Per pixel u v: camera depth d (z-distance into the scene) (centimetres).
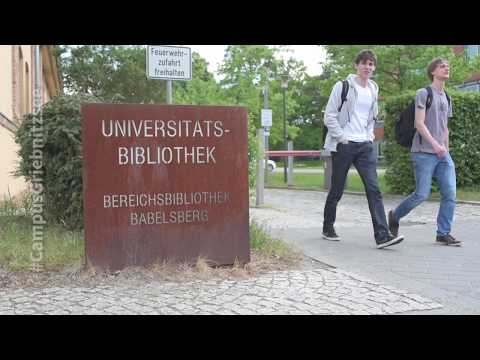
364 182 714
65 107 714
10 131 1272
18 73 1591
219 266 568
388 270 584
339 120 718
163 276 529
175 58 762
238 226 575
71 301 456
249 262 580
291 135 3500
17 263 547
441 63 712
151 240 542
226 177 569
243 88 2086
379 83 2102
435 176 734
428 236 802
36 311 432
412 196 720
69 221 712
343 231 841
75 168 699
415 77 2020
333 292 488
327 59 2191
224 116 567
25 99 1827
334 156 727
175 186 549
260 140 1218
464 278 552
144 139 538
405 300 469
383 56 2008
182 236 554
